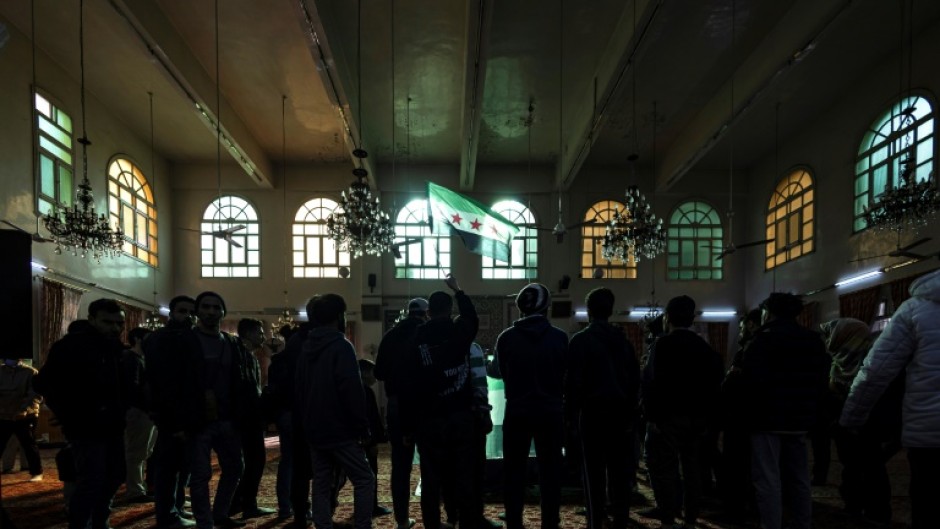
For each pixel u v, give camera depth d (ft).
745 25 31.14
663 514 11.68
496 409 19.40
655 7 26.14
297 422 12.19
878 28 30.68
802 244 42.86
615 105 40.45
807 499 10.33
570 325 50.21
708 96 39.17
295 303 50.16
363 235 29.32
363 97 39.45
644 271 51.21
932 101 30.14
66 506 14.17
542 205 52.06
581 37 32.37
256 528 12.75
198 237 50.03
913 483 7.98
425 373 10.71
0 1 28.50
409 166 51.93
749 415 10.28
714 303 50.98
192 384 11.57
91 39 31.99
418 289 50.60
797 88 37.06
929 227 30.32
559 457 10.81
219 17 30.60
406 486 12.16
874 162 35.01
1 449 18.25
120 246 30.63
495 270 51.13
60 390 10.55
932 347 7.77
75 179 35.70
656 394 11.71
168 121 42.22
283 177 51.49
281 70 36.06
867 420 9.55
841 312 37.37
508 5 29.37
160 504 12.00
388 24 31.07
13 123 30.19
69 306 33.30
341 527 12.75
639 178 52.03
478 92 32.89
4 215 29.30
